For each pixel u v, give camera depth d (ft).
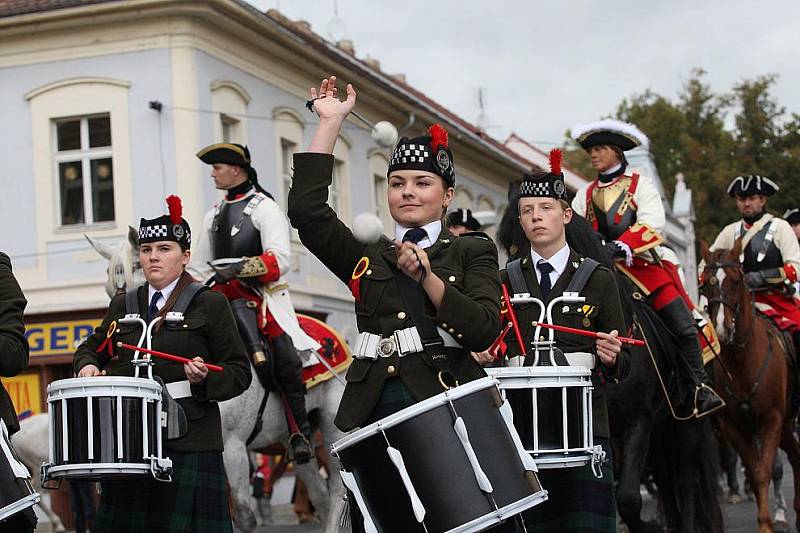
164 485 25.32
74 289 86.22
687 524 36.55
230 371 25.86
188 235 26.89
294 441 36.50
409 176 19.20
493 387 18.07
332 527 39.52
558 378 22.49
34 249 87.51
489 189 144.36
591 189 37.04
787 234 45.55
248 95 91.09
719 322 40.91
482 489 17.40
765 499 41.32
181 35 84.33
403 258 17.63
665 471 37.76
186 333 26.00
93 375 24.98
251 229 36.45
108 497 25.73
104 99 86.02
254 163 91.45
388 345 18.75
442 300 17.93
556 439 22.36
